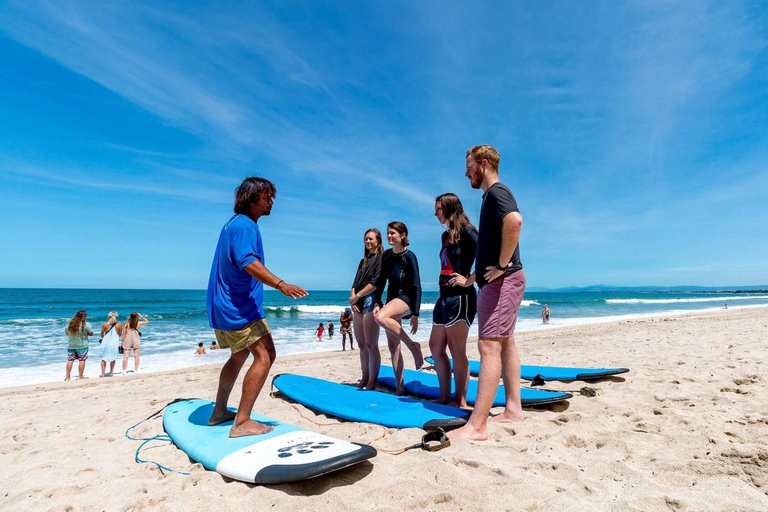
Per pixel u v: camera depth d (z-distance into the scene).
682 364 5.96
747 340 8.74
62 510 2.17
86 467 2.77
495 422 3.26
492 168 3.08
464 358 3.81
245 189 3.14
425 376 5.36
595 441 2.83
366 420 3.59
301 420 3.75
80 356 8.66
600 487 2.18
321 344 15.02
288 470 2.23
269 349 3.06
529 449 2.69
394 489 2.16
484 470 2.39
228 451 2.66
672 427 3.12
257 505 2.07
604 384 4.83
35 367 10.21
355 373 6.89
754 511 1.87
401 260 4.34
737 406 3.65
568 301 59.03
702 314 24.25
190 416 3.62
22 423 4.20
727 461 2.39
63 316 26.67
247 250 2.86
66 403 5.26
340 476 2.38
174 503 2.12
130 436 3.47
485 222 2.99
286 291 2.79
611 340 10.25
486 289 3.00
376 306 4.70
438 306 3.94
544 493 2.08
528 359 7.39
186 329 19.70
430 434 2.88
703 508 1.91
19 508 2.24
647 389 4.45
